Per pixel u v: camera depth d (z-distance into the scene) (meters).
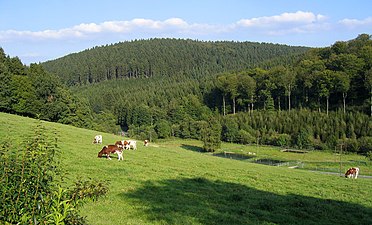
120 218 15.21
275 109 141.88
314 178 35.75
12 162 7.67
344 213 20.44
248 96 148.00
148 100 180.12
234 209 18.47
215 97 167.75
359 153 100.44
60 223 6.88
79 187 10.79
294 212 19.30
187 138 138.88
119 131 148.00
